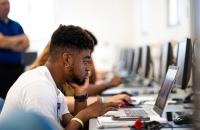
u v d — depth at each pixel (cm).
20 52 312
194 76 111
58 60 162
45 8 692
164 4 518
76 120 169
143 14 681
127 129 156
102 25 790
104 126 160
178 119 167
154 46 552
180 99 255
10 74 301
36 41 673
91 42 170
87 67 167
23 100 145
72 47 160
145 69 401
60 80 165
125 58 653
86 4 779
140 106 230
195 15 108
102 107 184
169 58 287
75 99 203
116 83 334
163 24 524
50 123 104
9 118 101
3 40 295
